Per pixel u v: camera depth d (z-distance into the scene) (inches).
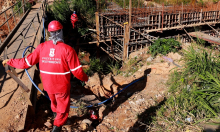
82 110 182.7
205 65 189.2
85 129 158.2
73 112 177.9
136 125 164.9
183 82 200.4
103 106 197.8
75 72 115.0
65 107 122.3
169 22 526.9
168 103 178.4
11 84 177.2
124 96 227.9
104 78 282.2
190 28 575.8
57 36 112.6
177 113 162.4
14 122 139.3
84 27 530.3
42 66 114.0
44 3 490.6
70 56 110.9
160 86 221.8
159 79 239.6
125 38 489.1
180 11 543.2
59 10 521.7
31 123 149.2
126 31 483.5
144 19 520.7
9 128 134.5
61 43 112.7
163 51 307.3
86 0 562.3
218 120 144.6
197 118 154.9
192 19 565.3
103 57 545.6
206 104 156.3
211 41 426.9
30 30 326.3
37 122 152.3
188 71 206.2
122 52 513.0
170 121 154.6
